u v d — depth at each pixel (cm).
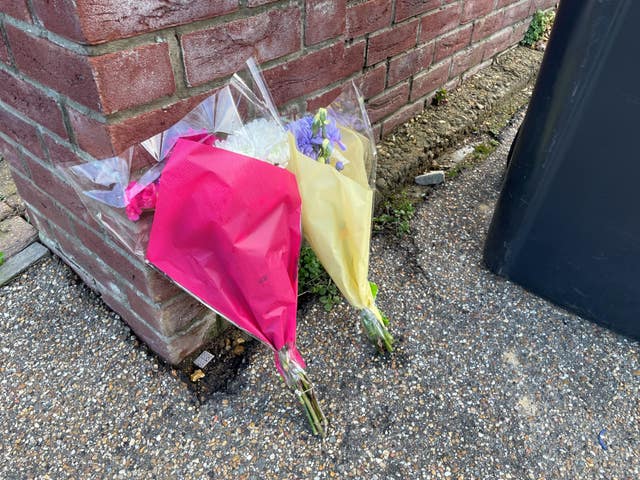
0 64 113
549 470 117
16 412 125
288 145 111
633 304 141
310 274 152
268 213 100
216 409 126
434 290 159
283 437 121
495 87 247
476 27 233
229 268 99
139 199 100
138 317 133
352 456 117
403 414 126
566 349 143
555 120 130
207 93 110
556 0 295
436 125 219
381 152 202
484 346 143
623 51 113
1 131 135
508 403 129
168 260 101
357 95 130
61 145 114
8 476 114
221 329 143
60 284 156
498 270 162
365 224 111
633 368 139
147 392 129
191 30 101
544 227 146
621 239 134
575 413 128
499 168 211
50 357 137
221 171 91
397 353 139
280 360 112
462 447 120
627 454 120
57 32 90
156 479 113
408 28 189
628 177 126
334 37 137
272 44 120
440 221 184
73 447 119
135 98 98
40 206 146
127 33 91
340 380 132
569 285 149
